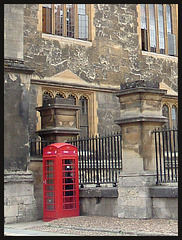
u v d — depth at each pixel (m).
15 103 12.23
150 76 20.64
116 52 19.30
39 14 16.80
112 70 19.00
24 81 12.49
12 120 12.11
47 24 17.53
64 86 17.08
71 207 11.66
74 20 18.56
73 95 17.61
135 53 20.11
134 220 10.34
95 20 18.80
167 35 22.30
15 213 11.68
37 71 16.44
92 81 18.20
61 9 18.12
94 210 11.69
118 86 19.11
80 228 9.86
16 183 11.86
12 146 12.02
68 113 13.64
